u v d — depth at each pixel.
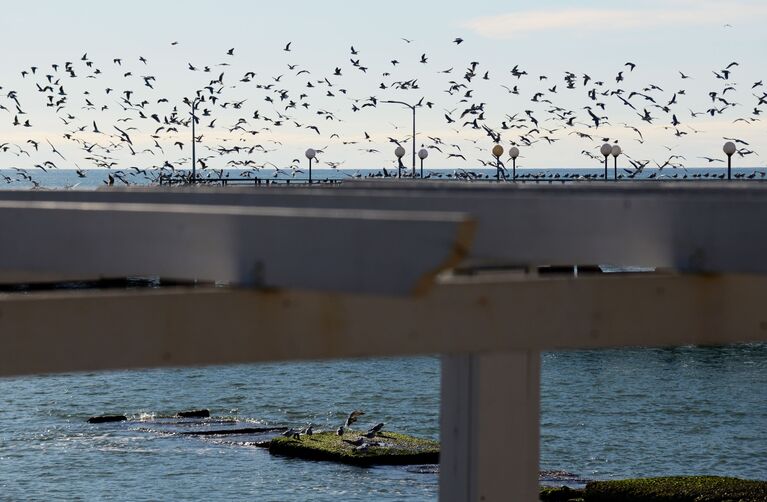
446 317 13.94
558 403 61.78
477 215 17.64
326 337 13.41
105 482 45.47
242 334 13.07
